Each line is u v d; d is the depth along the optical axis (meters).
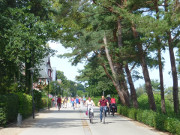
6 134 12.24
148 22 16.42
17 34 15.66
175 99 20.64
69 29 27.48
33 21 16.88
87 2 26.56
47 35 17.48
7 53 16.95
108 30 30.25
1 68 21.73
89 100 19.17
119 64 32.28
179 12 15.55
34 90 32.12
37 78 34.84
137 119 20.09
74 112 33.72
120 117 25.50
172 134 12.94
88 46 30.27
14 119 19.62
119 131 13.98
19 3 18.94
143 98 46.78
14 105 18.20
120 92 32.41
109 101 29.25
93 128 15.36
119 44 26.22
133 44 20.91
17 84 26.48
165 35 17.16
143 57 21.52
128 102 32.31
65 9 25.98
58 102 39.66
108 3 21.62
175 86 20.73
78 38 30.89
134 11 21.80
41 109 36.78
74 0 25.94
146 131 14.16
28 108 23.48
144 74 21.62
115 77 30.75
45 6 23.52
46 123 18.22
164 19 16.09
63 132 13.15
